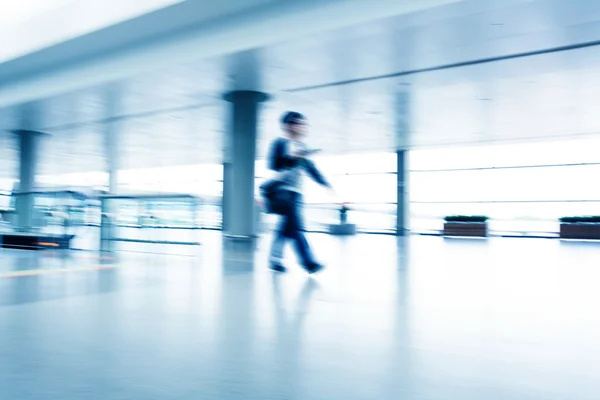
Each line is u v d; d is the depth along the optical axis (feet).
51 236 30.09
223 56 29.12
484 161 66.23
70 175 118.11
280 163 16.98
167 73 32.58
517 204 63.36
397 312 10.13
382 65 31.63
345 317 9.58
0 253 26.45
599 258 25.39
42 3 33.24
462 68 32.40
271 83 35.99
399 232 68.28
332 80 35.19
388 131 57.26
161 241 27.12
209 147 70.38
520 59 30.45
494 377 5.94
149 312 9.99
